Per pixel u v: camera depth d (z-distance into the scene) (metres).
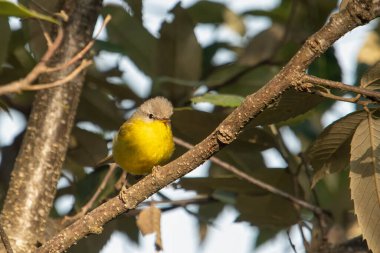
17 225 8.98
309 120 13.18
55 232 9.55
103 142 11.78
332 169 8.16
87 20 10.00
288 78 6.57
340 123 7.61
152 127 11.21
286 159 10.74
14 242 8.87
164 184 7.37
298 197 10.78
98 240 11.52
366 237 7.13
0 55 9.69
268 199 11.15
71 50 9.79
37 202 9.16
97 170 11.38
